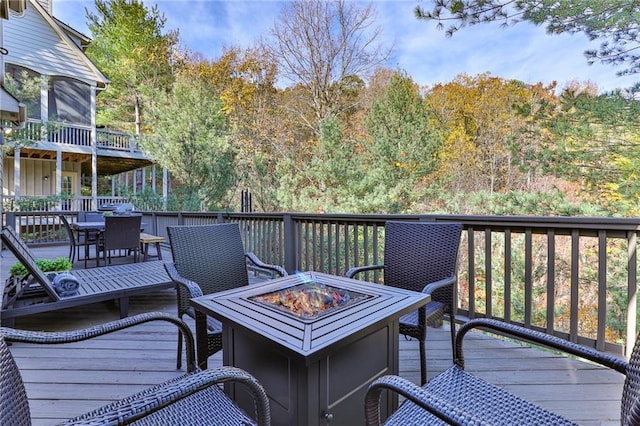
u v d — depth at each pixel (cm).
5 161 1066
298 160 1362
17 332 114
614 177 557
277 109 1478
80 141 1099
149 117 1204
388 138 1018
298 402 120
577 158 566
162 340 258
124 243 500
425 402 88
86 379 200
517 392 187
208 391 125
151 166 1543
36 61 1012
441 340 257
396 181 1023
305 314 137
